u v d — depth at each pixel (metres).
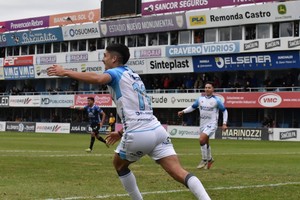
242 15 44.16
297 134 39.25
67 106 56.59
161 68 50.12
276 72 45.62
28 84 64.50
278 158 19.59
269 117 44.88
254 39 44.28
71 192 9.35
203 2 46.62
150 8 50.31
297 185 10.81
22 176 11.92
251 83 45.84
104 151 22.67
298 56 41.62
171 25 48.75
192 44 47.50
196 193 6.21
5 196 8.71
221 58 45.97
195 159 18.84
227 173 13.33
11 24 62.81
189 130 45.56
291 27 42.56
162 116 52.19
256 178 12.12
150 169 13.99
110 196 8.87
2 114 66.38
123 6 51.09
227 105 45.34
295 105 41.53
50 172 12.91
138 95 6.53
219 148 27.72
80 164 15.41
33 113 62.94
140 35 52.09
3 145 26.83
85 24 55.06
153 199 8.61
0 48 65.25
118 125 51.00
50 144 28.77
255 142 36.47
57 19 57.97
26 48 62.31
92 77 6.25
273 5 42.19
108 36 53.72
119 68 6.60
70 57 56.91
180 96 48.31
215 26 46.06
